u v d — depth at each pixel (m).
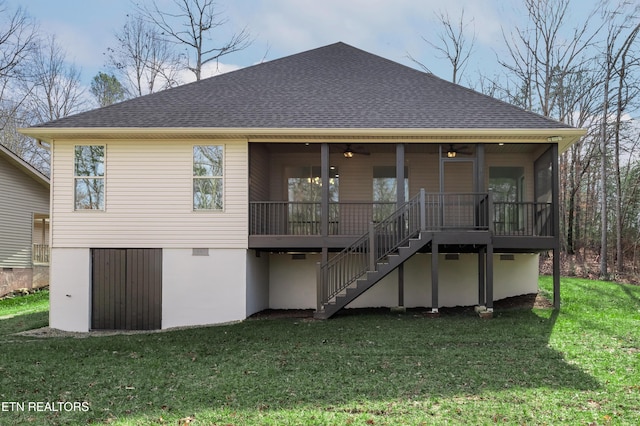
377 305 13.62
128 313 11.73
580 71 22.41
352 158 14.23
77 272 11.79
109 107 12.80
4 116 28.56
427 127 11.54
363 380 6.43
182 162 11.89
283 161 14.24
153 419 5.14
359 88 14.06
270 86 14.16
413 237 11.53
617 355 7.54
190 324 11.66
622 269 20.80
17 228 18.84
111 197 11.83
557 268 11.73
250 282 12.11
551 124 11.65
